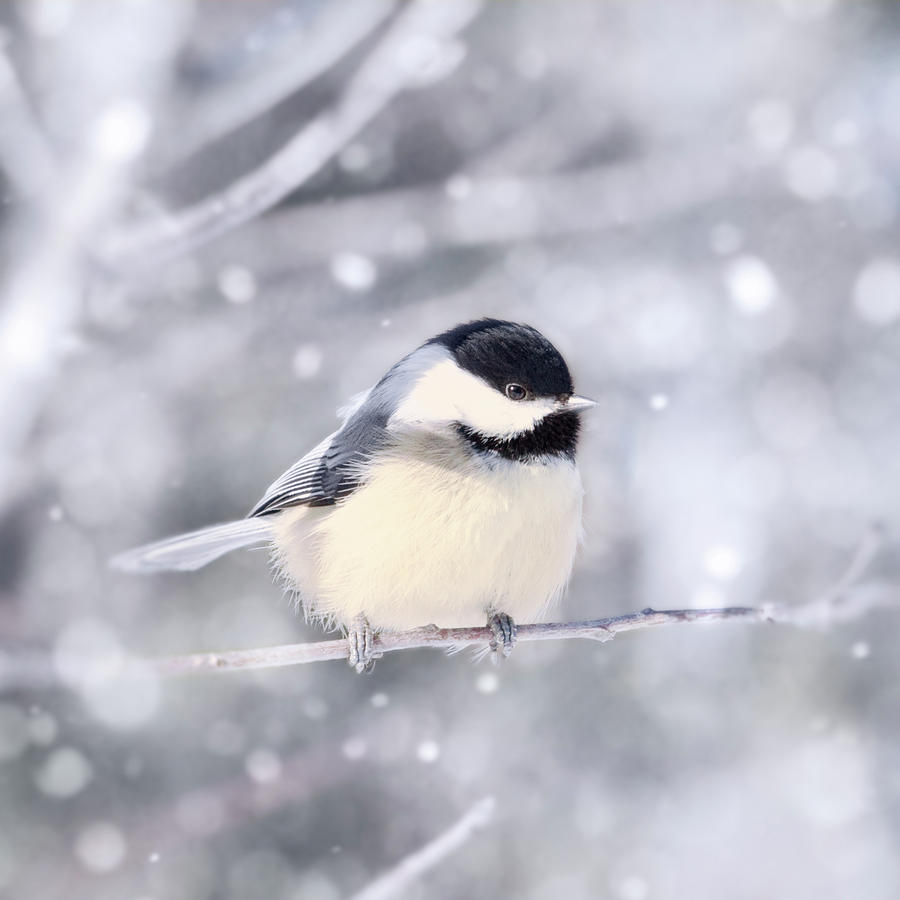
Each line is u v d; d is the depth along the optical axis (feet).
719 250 11.33
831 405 11.12
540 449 9.62
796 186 11.33
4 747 10.38
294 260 10.91
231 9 10.39
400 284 11.28
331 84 10.74
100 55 10.01
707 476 10.52
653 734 10.44
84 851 10.37
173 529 10.53
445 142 11.59
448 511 9.59
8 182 10.07
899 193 11.59
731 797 10.41
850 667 10.46
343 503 9.64
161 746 10.42
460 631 9.62
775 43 11.60
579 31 11.51
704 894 10.36
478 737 10.45
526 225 11.12
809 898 10.36
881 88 11.51
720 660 10.46
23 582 10.48
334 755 10.44
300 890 10.38
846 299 11.44
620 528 10.50
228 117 10.20
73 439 10.48
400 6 10.58
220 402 10.66
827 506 10.73
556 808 10.41
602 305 11.10
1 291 9.96
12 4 10.18
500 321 9.68
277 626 10.46
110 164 9.90
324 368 10.80
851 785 10.41
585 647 10.48
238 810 10.42
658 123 11.78
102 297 9.98
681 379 10.87
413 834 10.42
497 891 10.37
